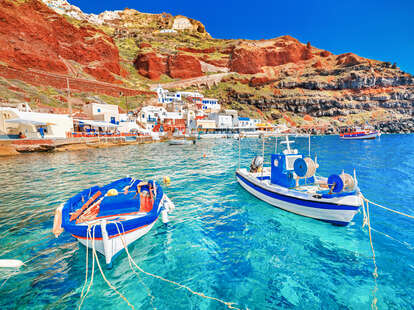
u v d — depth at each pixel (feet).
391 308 14.93
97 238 18.94
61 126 120.37
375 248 21.98
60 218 21.97
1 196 38.75
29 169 63.36
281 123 329.31
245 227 26.58
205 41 569.23
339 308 15.02
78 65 289.74
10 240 23.54
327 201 25.29
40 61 237.66
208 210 31.91
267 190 32.50
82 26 323.16
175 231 25.63
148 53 399.85
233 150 117.91
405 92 367.45
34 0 280.92
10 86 180.65
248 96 383.45
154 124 220.43
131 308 15.16
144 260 20.31
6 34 220.23
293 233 25.02
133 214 23.86
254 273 18.61
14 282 17.46
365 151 105.60
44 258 20.48
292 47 494.59
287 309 15.05
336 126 329.31
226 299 15.97
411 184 44.91
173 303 15.58
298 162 28.40
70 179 51.21
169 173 57.77
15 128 108.06
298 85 409.08
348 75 393.91
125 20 645.10
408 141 168.55
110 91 280.51
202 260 20.35
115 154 99.76
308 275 18.28
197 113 278.46
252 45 514.27
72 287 17.07
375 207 32.83
